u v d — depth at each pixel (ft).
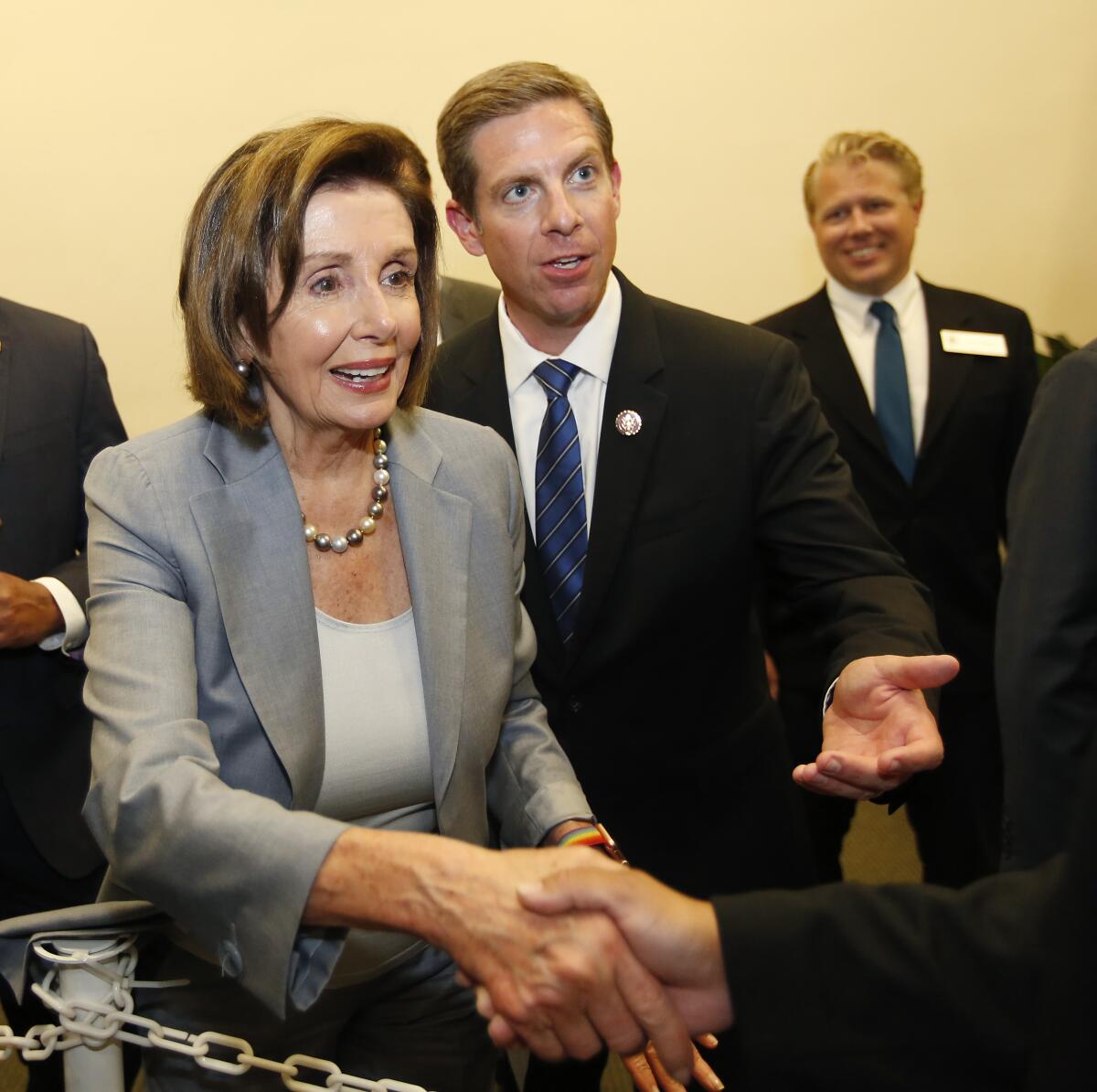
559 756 4.51
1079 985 2.20
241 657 3.65
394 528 4.14
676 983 2.93
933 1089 2.58
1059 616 4.55
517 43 10.52
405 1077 4.32
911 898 2.68
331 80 10.37
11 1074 6.86
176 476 3.73
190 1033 3.87
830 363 8.63
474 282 9.68
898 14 10.69
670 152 10.89
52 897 6.06
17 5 9.95
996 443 8.50
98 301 10.51
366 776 3.90
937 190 11.11
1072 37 10.75
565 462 5.36
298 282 3.58
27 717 5.86
